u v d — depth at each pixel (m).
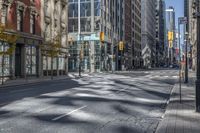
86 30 92.81
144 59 187.38
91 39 92.38
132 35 150.50
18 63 48.53
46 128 11.52
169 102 18.92
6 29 41.81
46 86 33.28
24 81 42.22
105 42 98.31
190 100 19.89
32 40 51.66
